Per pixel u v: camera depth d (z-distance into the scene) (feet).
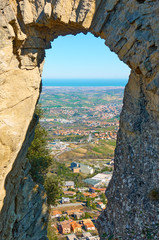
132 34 22.38
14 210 31.63
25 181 35.09
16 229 32.17
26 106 27.37
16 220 32.24
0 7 23.75
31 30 26.58
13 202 30.60
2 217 26.11
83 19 24.35
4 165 24.94
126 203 26.99
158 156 25.02
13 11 24.23
